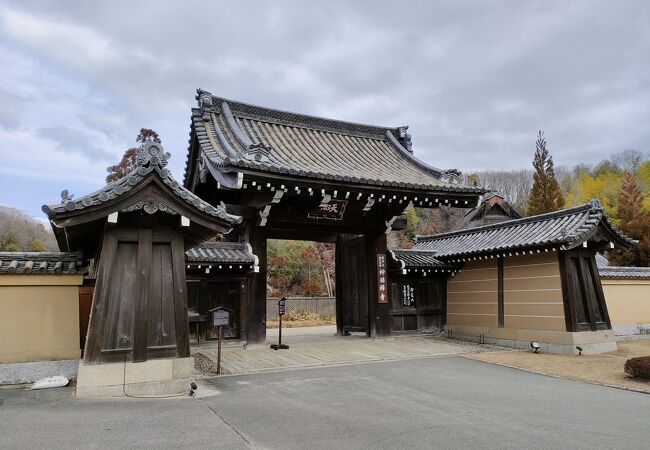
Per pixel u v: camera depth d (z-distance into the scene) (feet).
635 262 87.81
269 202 40.47
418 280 52.49
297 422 19.11
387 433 17.80
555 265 40.55
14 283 25.80
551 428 18.65
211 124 48.73
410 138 60.49
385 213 48.80
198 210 24.26
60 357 26.58
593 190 168.55
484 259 48.14
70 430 17.26
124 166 81.20
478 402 22.89
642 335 50.16
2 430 17.20
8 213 141.28
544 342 40.75
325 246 120.47
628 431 18.33
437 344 44.86
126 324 23.54
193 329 40.04
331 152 52.75
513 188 195.11
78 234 25.43
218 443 16.28
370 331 49.16
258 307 42.37
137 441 16.20
